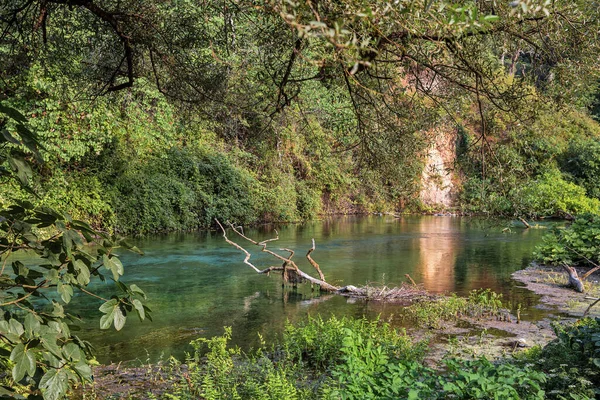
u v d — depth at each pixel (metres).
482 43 5.29
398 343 7.74
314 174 28.95
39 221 3.04
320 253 18.09
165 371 7.50
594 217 17.06
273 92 6.88
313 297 12.23
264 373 6.81
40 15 6.06
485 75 5.35
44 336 2.70
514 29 4.90
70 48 7.34
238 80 7.08
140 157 22.36
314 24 2.61
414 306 11.20
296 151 26.83
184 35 6.69
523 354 7.43
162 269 14.96
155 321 10.11
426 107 6.13
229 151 25.62
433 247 19.64
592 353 5.71
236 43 6.96
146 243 19.17
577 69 4.92
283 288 13.05
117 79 8.93
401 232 23.75
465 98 5.91
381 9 3.05
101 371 7.48
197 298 11.92
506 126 5.82
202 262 16.03
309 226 25.67
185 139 24.59
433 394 4.74
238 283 13.51
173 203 22.70
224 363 6.87
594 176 31.31
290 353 7.82
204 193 23.73
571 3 4.49
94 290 12.09
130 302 3.14
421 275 14.71
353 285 13.45
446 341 8.82
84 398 6.39
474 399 4.50
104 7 6.46
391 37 4.23
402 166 6.40
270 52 6.11
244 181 25.23
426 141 6.72
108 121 17.59
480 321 10.15
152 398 6.27
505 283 13.73
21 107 15.24
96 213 19.80
